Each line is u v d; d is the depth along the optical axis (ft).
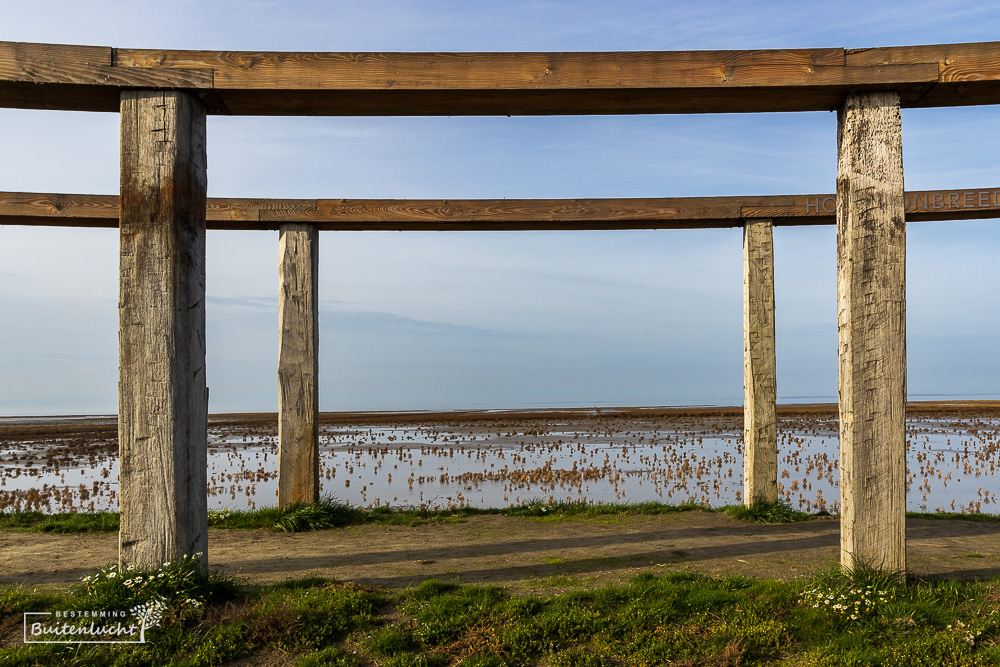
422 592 17.51
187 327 16.40
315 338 30.04
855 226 16.58
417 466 58.29
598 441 81.61
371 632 15.11
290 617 15.10
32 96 16.67
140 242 16.08
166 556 15.76
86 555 22.56
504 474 51.88
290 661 13.93
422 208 29.37
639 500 40.73
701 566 20.40
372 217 29.32
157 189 16.19
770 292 29.84
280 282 29.91
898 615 14.52
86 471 57.72
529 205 29.35
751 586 17.39
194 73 16.30
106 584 15.17
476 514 31.01
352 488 45.80
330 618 15.38
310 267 29.94
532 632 14.75
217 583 16.51
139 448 15.80
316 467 29.78
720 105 17.93
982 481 47.67
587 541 24.72
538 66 16.76
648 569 20.11
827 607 15.03
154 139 16.22
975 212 27.30
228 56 16.39
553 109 18.26
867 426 16.28
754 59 16.62
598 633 14.78
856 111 16.83
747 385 30.27
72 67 15.88
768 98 17.37
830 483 47.24
